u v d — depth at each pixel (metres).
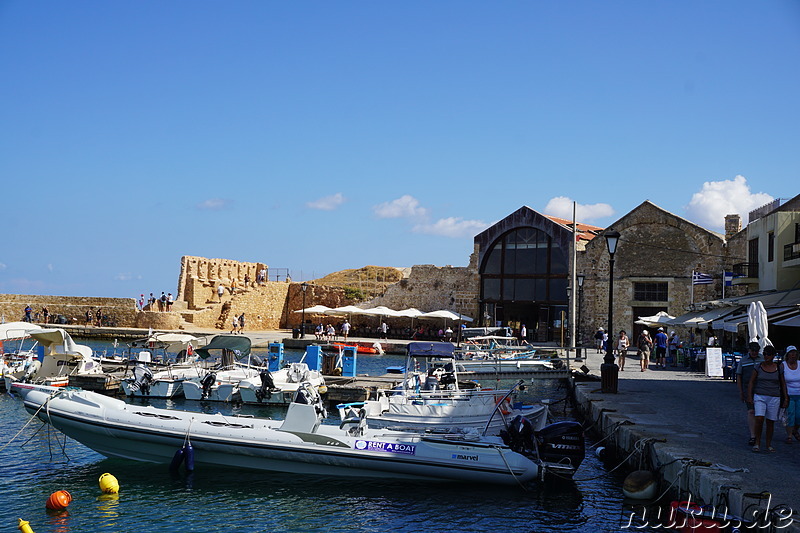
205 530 14.05
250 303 66.81
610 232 24.98
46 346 31.62
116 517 14.71
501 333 56.28
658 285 51.03
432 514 14.96
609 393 24.38
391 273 74.81
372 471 16.88
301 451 17.02
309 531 14.08
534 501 15.62
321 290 69.12
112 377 30.73
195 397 29.69
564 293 55.28
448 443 16.75
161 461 18.30
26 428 22.50
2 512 14.92
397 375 34.94
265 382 28.59
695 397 23.45
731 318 26.38
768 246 35.84
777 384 14.38
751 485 11.82
